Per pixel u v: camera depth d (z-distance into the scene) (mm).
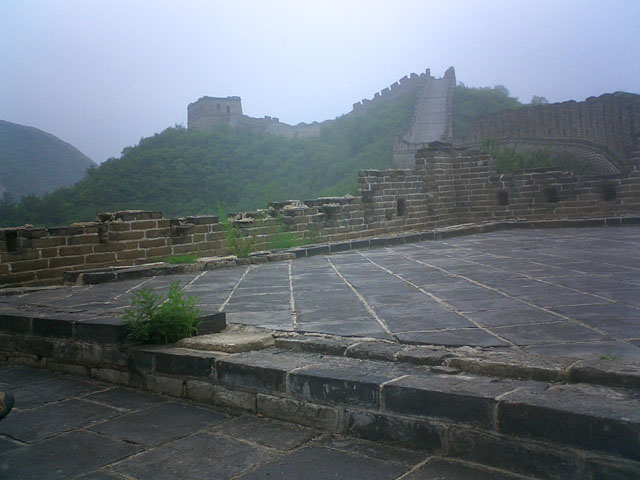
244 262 10195
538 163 36812
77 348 4801
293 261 10469
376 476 2746
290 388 3471
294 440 3229
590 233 12508
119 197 77562
